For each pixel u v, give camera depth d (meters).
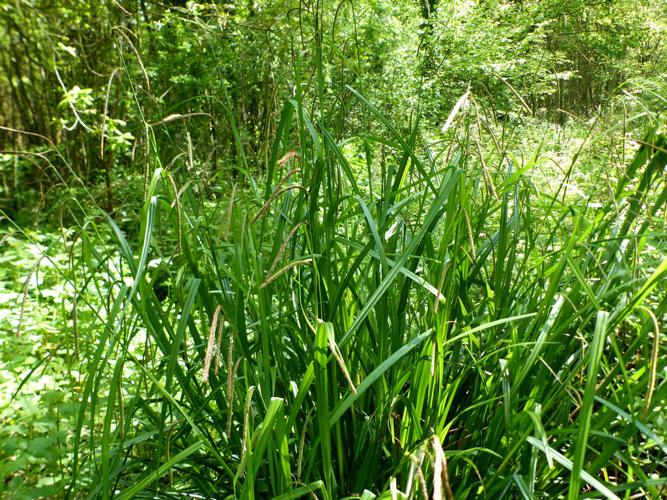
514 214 1.90
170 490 1.87
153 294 1.79
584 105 10.76
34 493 1.88
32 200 6.34
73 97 5.75
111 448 1.87
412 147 1.91
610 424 1.62
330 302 1.74
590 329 1.92
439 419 1.72
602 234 1.96
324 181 1.74
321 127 1.74
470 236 1.60
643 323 1.65
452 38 9.16
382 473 1.78
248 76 5.55
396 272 1.54
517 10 12.80
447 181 1.64
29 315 3.29
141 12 7.64
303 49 2.00
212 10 6.95
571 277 1.85
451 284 1.63
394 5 9.71
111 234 1.92
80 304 3.59
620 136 2.13
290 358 1.85
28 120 7.53
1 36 7.25
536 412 1.44
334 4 5.96
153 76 6.85
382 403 1.76
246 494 1.37
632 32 13.51
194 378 1.88
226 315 1.71
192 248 1.76
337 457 1.78
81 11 7.06
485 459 1.71
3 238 1.83
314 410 1.78
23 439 2.20
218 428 1.90
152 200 1.60
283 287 1.89
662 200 1.77
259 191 1.97
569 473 1.75
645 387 1.57
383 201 1.77
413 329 2.06
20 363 2.83
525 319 1.86
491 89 8.84
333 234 1.76
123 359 1.47
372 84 6.11
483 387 1.83
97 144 6.85
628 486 1.46
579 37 12.62
